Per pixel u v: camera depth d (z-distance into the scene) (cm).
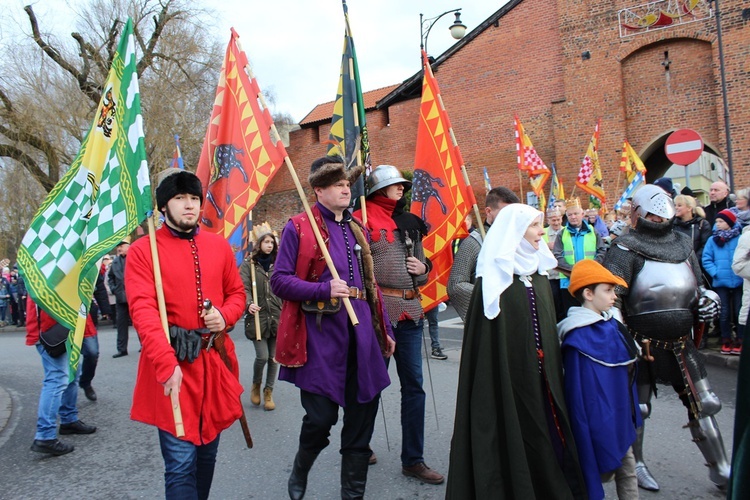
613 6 1678
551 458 268
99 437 506
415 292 381
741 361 173
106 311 974
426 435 455
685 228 727
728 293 658
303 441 323
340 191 328
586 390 282
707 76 1577
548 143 1845
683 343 338
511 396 267
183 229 282
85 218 338
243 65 398
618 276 342
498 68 1930
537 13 1859
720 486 339
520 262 286
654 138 1652
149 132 1972
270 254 584
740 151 1493
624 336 292
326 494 363
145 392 265
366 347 316
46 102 1903
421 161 473
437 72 2038
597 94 1703
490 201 365
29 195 2092
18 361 972
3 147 1948
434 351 750
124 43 317
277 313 568
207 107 2194
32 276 343
